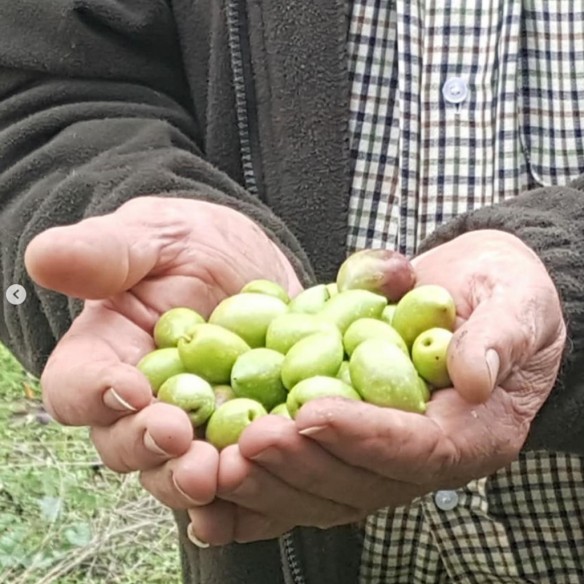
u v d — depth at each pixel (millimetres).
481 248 516
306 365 475
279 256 562
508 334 449
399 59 607
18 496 1218
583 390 513
